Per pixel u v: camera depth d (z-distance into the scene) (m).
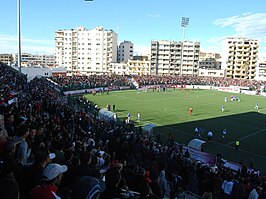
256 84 127.81
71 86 89.00
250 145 40.28
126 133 29.19
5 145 9.36
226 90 119.00
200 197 15.20
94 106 65.94
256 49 175.88
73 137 18.92
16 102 28.42
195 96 95.88
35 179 6.56
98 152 13.56
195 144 33.16
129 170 11.31
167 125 50.94
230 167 27.36
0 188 5.21
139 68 191.38
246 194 16.39
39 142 10.52
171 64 186.88
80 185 5.64
